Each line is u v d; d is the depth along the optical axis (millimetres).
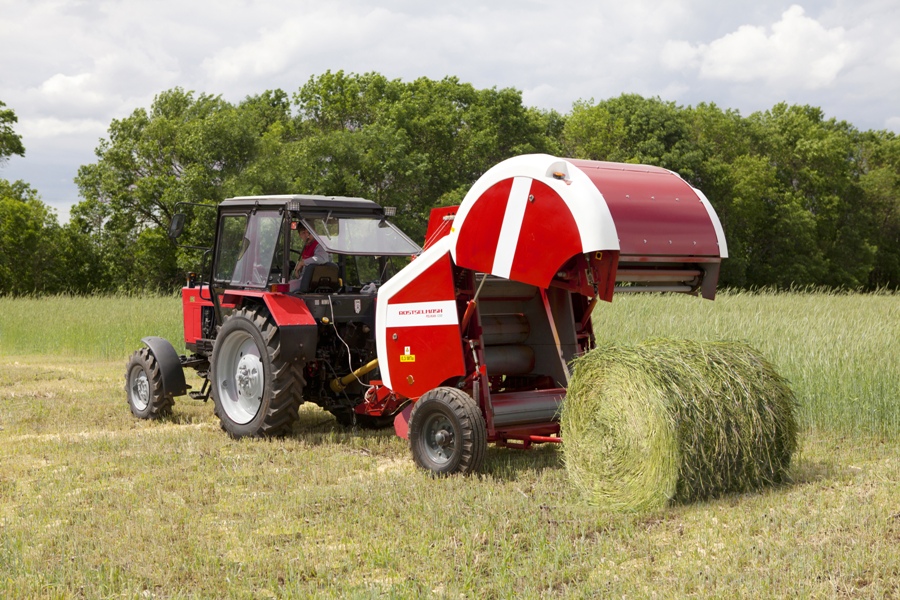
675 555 4379
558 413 6473
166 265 38094
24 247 40750
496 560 4336
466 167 38750
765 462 5668
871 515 4867
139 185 37219
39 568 4387
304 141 33438
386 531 4883
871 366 8234
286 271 8055
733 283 46812
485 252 6352
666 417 5191
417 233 34875
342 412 8531
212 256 8867
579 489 5617
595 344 7297
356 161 33500
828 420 7852
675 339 5930
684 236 6074
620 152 45156
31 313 18484
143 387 9117
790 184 54812
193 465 6742
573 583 4062
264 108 46750
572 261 6012
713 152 50500
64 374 12930
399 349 7012
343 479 6344
